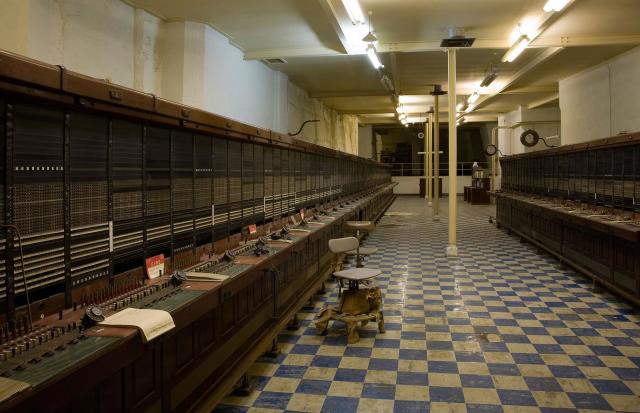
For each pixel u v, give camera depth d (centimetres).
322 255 720
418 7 693
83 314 231
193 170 370
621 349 425
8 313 204
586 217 622
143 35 615
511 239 1135
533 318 519
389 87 1116
